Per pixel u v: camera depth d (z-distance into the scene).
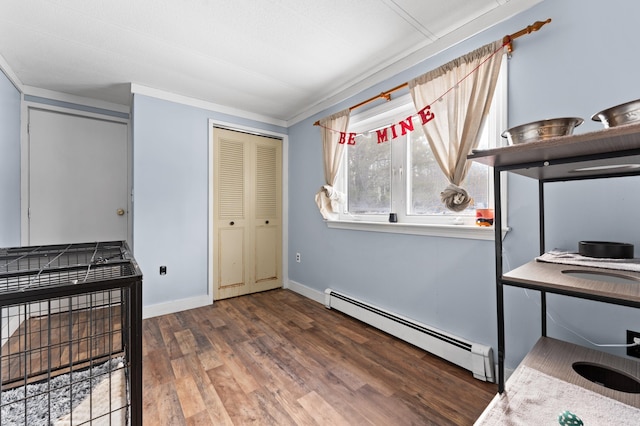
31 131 2.66
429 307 1.98
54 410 1.12
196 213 2.93
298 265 3.43
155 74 2.42
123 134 3.11
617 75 1.24
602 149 0.78
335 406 1.43
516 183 1.55
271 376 1.68
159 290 2.71
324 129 2.87
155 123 2.69
